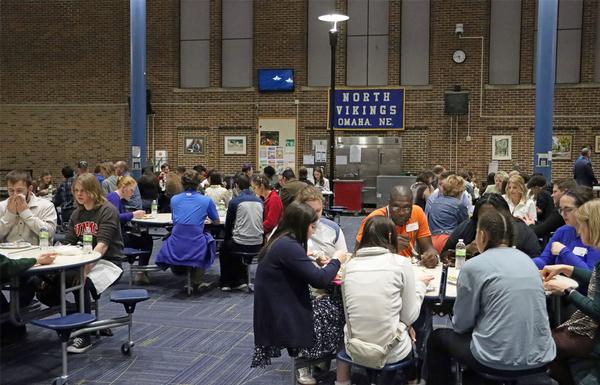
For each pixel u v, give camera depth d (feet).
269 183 25.35
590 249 14.11
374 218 12.14
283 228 12.44
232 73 57.82
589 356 11.26
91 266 16.85
